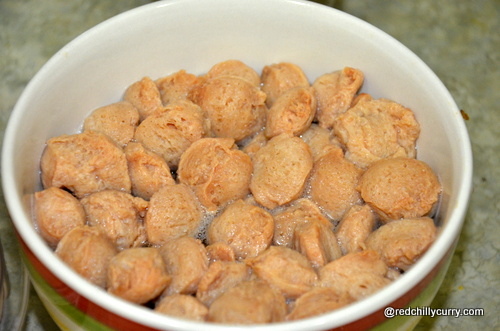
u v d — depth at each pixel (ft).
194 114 1.24
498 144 1.52
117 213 1.14
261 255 1.09
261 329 0.93
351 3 1.69
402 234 1.12
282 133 1.25
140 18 1.28
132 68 1.32
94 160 1.17
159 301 1.07
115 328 0.98
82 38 1.24
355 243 1.15
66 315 1.03
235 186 1.20
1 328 1.18
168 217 1.16
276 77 1.32
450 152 1.17
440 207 1.18
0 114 1.51
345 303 1.03
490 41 1.66
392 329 1.02
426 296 1.05
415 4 1.70
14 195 1.06
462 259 1.40
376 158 1.24
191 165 1.21
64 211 1.13
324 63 1.35
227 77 1.29
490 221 1.44
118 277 1.04
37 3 1.66
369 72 1.31
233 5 1.31
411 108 1.27
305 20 1.31
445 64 1.62
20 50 1.59
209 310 1.02
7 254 1.33
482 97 1.58
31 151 1.17
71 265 1.07
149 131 1.24
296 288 1.06
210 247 1.12
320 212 1.20
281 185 1.20
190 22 1.31
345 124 1.25
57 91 1.22
